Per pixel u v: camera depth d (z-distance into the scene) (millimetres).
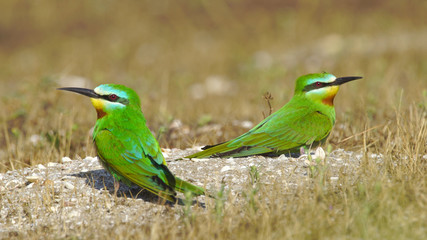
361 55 26656
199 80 25969
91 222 8164
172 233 7324
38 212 8664
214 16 36500
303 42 31156
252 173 9062
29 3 38969
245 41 32625
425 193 7746
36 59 30594
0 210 8836
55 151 12023
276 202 8055
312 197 8102
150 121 15461
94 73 24906
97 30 35750
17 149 12539
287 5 37031
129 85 21922
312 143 10742
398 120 10820
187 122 15461
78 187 9406
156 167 8594
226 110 17016
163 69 27453
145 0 38875
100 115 9344
